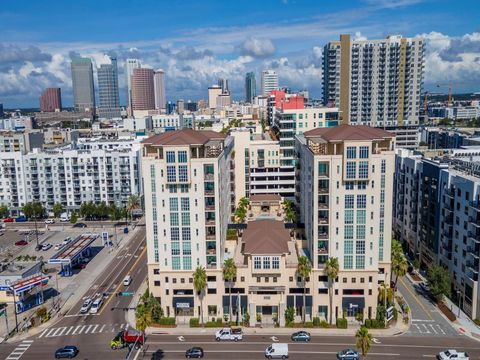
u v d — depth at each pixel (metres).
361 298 100.12
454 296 110.19
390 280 106.62
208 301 103.62
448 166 118.00
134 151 194.75
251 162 192.50
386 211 102.38
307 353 88.12
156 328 99.94
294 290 102.25
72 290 121.94
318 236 99.56
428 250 125.25
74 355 88.38
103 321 103.81
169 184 99.31
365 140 93.38
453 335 94.06
